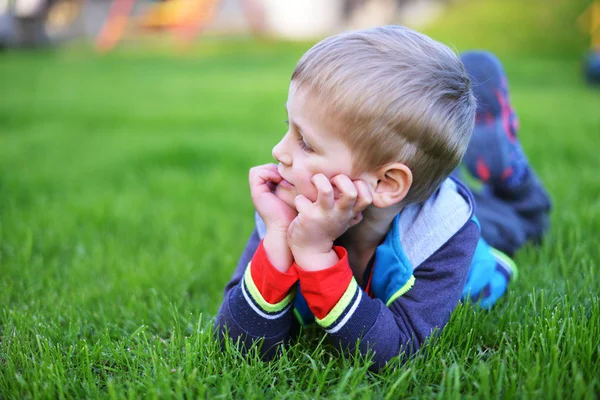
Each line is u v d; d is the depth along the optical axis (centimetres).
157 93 821
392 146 128
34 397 132
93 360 149
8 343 155
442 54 136
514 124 226
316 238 134
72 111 650
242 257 162
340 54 129
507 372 136
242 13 1861
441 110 130
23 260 226
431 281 145
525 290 180
